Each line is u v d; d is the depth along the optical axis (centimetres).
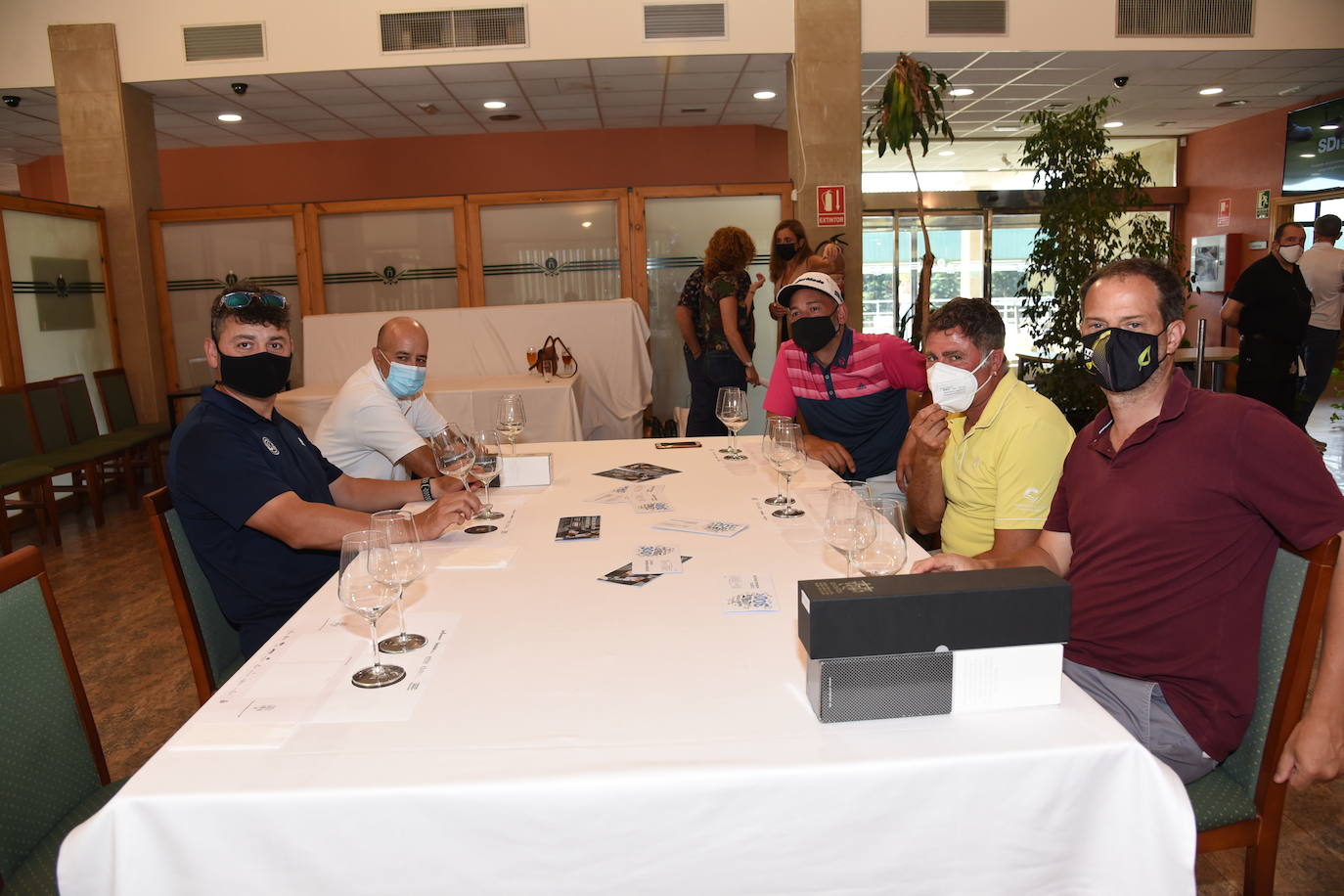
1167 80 738
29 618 144
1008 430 186
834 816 97
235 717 111
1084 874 101
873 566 138
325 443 286
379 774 97
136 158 638
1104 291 149
